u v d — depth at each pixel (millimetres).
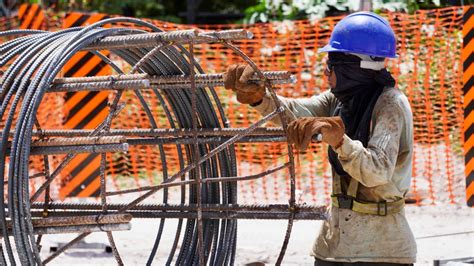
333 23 18969
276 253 12531
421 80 17500
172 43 6871
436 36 17625
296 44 18719
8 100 6688
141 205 8062
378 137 7156
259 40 17906
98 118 14523
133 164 17156
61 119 16281
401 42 17531
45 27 17656
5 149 6574
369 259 7422
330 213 7684
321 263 7742
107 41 6957
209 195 8102
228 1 29375
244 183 17219
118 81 6863
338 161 7520
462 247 12789
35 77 6543
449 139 17641
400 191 7457
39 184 16406
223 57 18281
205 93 7773
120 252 12547
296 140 6863
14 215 6422
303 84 17969
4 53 7246
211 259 8031
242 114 17500
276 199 16219
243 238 13430
